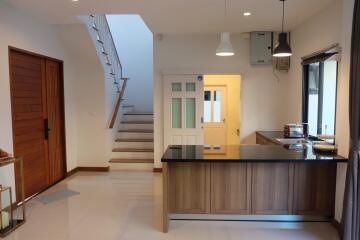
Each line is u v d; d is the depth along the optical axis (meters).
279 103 6.02
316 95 4.89
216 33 5.90
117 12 4.43
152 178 5.84
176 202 3.73
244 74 5.99
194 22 5.03
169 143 6.21
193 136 6.18
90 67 6.27
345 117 3.42
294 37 5.54
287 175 3.65
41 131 5.14
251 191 3.68
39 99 5.07
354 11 3.01
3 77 4.00
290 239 3.35
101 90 6.31
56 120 5.65
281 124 6.04
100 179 5.81
